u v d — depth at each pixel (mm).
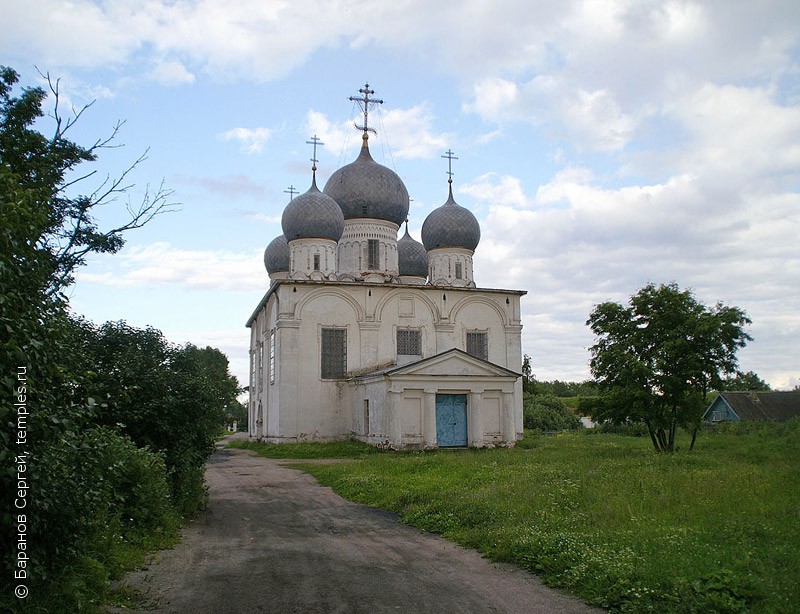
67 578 7672
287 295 39250
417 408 34375
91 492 8484
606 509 12258
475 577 9219
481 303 42969
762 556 8688
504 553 10242
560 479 16828
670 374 25469
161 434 14820
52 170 14766
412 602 8062
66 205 15492
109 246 16281
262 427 44844
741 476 16062
